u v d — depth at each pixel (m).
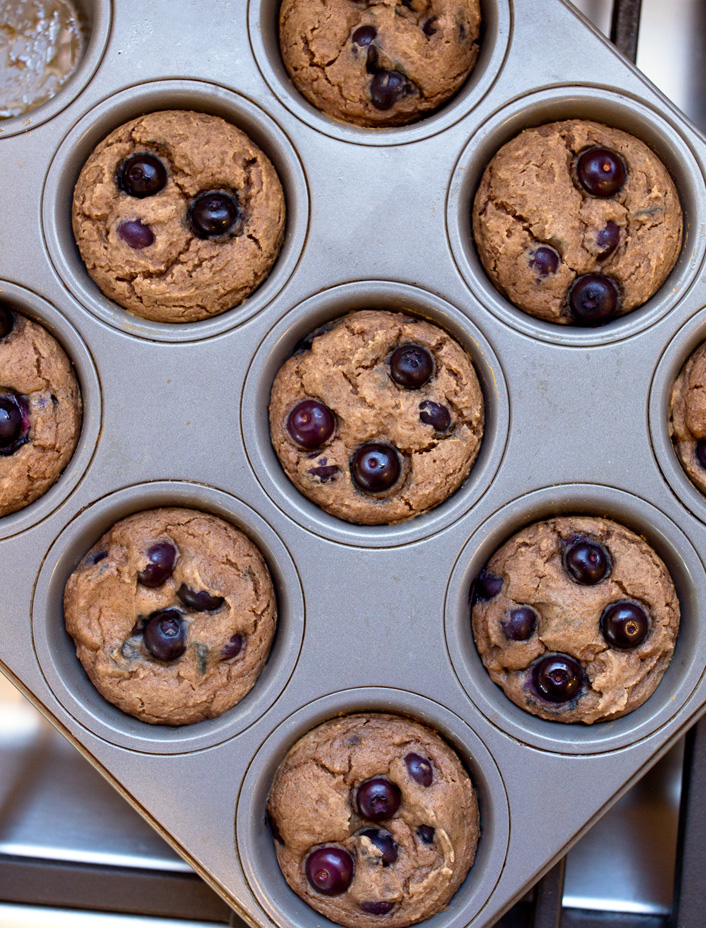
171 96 0.40
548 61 0.40
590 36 0.40
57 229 0.40
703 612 0.40
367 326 0.40
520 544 0.41
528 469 0.40
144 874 0.44
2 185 0.40
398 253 0.40
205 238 0.40
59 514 0.40
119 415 0.40
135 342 0.40
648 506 0.40
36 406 0.40
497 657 0.40
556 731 0.40
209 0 0.40
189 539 0.40
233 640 0.40
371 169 0.40
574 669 0.40
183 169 0.40
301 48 0.40
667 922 0.44
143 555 0.40
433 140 0.40
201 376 0.40
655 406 0.40
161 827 0.40
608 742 0.40
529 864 0.40
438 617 0.40
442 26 0.40
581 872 0.45
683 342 0.40
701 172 0.40
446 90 0.41
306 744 0.40
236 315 0.40
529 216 0.40
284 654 0.40
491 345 0.40
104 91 0.40
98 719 0.40
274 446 0.41
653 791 0.45
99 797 0.45
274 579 0.41
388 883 0.39
